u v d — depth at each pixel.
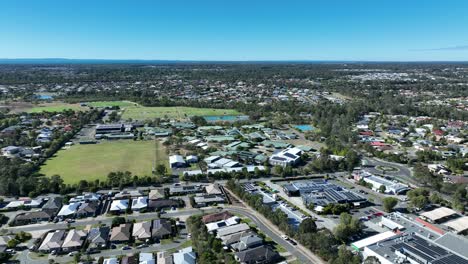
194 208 138.00
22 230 119.88
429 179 161.25
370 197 151.50
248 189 157.75
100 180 166.75
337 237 113.69
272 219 124.06
